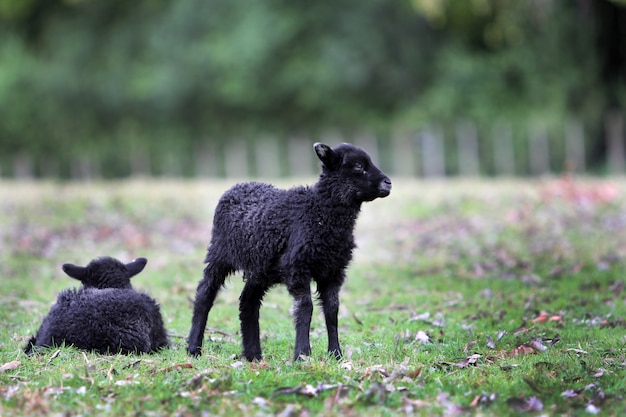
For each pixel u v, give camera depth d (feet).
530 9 134.21
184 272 45.06
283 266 26.71
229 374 24.30
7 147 155.33
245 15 147.13
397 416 21.33
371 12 147.23
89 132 156.25
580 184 72.18
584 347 28.25
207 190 80.64
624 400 22.21
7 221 60.49
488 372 25.17
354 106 144.15
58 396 22.61
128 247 52.49
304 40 145.28
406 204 70.95
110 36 159.12
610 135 117.91
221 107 149.07
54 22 164.66
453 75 138.82
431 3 135.85
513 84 138.21
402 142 128.47
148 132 152.66
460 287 40.24
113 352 27.43
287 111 146.61
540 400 22.29
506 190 73.41
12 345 29.32
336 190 26.55
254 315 28.35
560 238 51.01
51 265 47.09
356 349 28.32
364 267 46.83
